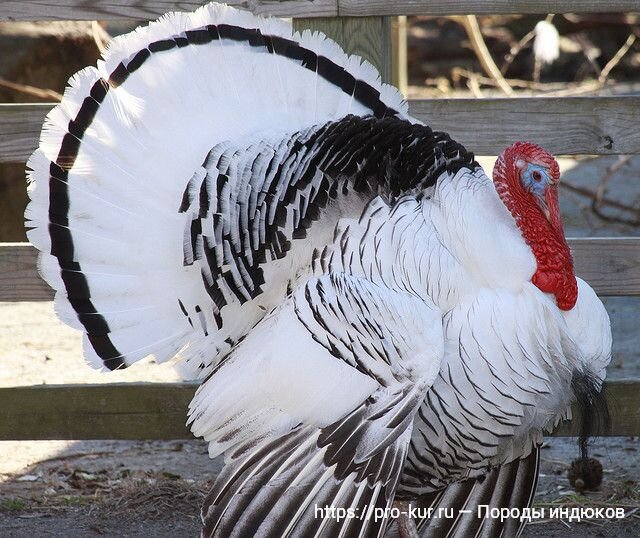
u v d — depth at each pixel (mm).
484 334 9398
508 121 12258
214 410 9578
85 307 9805
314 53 10383
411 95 37750
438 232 9617
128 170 9805
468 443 9883
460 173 9852
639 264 12344
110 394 12617
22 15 12172
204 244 9578
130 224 9750
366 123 9695
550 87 38000
